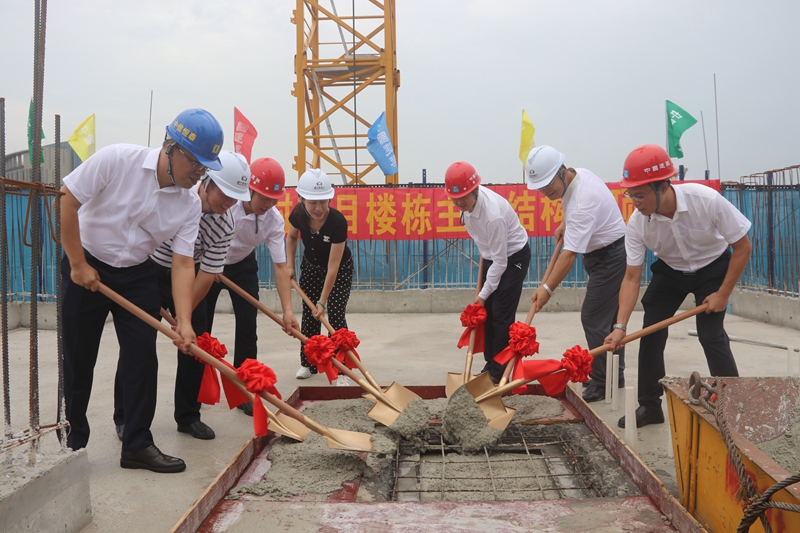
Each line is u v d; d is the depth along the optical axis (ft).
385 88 35.17
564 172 12.07
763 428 7.46
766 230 23.90
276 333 21.93
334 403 11.44
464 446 9.76
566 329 22.00
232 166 9.53
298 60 34.19
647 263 26.43
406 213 25.91
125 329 8.96
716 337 10.19
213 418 11.89
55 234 7.54
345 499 7.47
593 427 9.87
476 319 12.50
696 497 6.76
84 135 22.74
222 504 7.18
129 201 8.38
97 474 9.02
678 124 25.34
